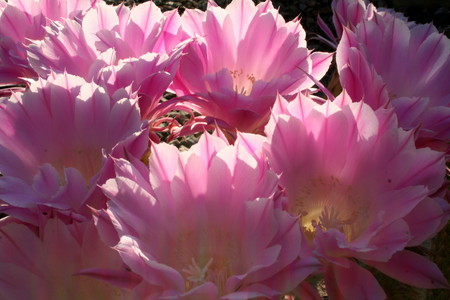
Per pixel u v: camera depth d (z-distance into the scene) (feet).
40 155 1.42
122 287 1.22
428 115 1.47
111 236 1.26
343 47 1.50
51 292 1.28
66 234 1.27
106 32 1.55
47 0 1.71
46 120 1.41
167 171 1.30
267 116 1.50
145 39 1.59
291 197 1.40
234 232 1.31
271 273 1.24
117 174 1.27
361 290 1.31
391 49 1.56
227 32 1.59
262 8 1.62
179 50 1.50
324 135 1.38
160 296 1.21
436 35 1.56
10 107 1.39
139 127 1.37
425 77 1.57
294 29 1.60
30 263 1.28
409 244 1.33
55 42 1.54
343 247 1.28
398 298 1.45
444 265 1.56
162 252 1.29
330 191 1.41
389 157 1.35
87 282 1.30
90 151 1.42
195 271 1.29
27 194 1.33
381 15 1.65
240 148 1.28
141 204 1.27
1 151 1.39
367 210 1.38
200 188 1.30
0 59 1.70
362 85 1.45
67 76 1.41
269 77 1.60
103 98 1.40
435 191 1.36
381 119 1.35
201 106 1.54
